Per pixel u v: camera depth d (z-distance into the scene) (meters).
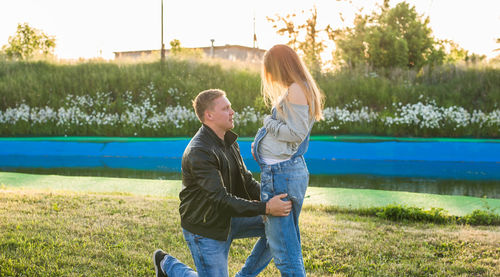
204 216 2.25
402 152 10.20
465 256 3.52
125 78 14.86
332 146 10.48
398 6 17.02
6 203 4.93
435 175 8.33
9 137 12.26
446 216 4.64
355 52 16.42
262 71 2.34
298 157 2.29
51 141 11.38
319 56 18.42
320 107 2.31
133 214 4.65
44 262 3.26
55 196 5.36
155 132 12.69
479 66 14.25
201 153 2.18
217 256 2.30
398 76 14.66
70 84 14.63
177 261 2.64
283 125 2.15
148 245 3.71
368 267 3.31
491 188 7.06
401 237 3.99
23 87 14.56
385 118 12.36
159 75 14.83
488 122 11.79
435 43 17.92
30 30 23.81
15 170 8.89
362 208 5.05
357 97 13.61
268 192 2.26
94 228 4.11
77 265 3.25
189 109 13.47
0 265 3.16
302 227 4.26
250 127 12.54
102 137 12.27
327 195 5.93
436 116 11.95
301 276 2.31
